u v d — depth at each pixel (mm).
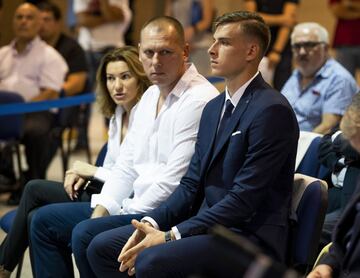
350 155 7043
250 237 6027
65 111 12336
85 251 6609
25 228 7543
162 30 6848
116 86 7578
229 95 6371
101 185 7719
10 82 12328
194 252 5941
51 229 7090
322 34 9414
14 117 11125
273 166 5973
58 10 13266
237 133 6137
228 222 6008
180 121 6809
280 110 6023
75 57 13203
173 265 5918
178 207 6473
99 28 15125
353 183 7035
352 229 5273
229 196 6023
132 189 7336
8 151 12039
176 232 6082
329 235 7078
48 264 7113
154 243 6109
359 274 5113
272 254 6023
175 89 6941
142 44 6922
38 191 7586
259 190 5961
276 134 5984
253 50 6211
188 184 6512
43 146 11586
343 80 9406
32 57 12289
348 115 5113
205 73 15156
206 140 6441
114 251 6355
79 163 7852
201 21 14984
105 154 8188
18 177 12742
